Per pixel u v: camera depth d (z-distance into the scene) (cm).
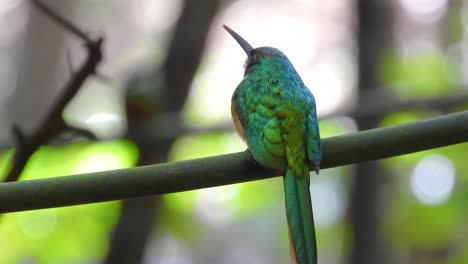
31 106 1922
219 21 1873
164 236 1139
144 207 931
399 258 1308
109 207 1107
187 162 462
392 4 1275
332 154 480
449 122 464
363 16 1172
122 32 2011
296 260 458
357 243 1134
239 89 586
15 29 2020
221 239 2056
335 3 1992
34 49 1966
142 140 810
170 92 990
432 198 1256
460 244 1269
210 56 1598
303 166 504
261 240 2139
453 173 1248
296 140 517
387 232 1261
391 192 1266
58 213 1130
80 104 1530
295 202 487
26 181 450
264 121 536
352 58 1491
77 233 1126
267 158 501
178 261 2042
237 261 2216
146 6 2066
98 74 477
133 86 805
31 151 473
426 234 1263
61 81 1956
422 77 1256
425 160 1245
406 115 1079
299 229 471
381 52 1179
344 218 1391
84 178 453
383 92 1045
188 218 1145
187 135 902
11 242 1136
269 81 576
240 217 1562
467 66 1349
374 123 1045
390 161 1247
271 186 1395
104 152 1005
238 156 473
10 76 1973
